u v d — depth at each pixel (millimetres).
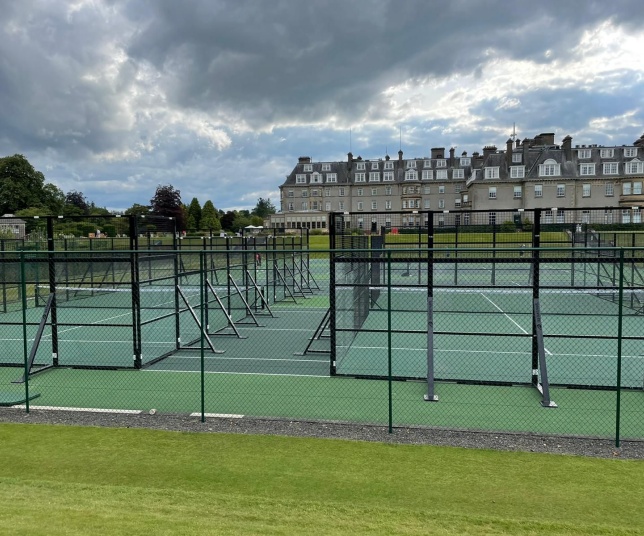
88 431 6883
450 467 5758
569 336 8625
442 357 11438
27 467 5750
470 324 15406
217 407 8102
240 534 4234
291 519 4535
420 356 11547
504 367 10562
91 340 13484
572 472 5648
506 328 14758
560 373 10008
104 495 4984
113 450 6227
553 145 67625
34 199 72688
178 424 7172
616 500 5035
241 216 88562
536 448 6320
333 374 9930
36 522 4367
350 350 11898
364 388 9133
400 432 6836
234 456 6035
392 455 6078
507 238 21344
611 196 62781
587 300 18578
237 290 15547
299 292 23516
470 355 11625
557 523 4547
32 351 9898
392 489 5227
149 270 11531
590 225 21625
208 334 13766
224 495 5020
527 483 5387
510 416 7680
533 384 9180
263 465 5785
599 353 11602
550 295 19156
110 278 18531
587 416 7660
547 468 5750
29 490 5086
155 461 5898
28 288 18844
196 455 6066
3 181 71250
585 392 8828
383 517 4605
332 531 4328
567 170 63844
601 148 64312
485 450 6242
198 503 4832
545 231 19812
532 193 64375
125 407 8125
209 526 4359
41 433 6812
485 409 8000
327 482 5375
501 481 5426
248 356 11648
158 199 93188
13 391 8969
